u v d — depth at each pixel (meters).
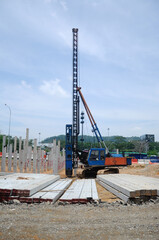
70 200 7.48
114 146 102.81
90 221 5.41
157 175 21.78
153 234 4.47
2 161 20.27
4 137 20.55
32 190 8.20
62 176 22.47
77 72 25.00
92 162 20.34
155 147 116.12
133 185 9.44
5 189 7.63
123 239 4.24
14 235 4.35
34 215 5.88
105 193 10.64
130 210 6.65
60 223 5.22
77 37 25.94
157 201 7.62
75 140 23.25
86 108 23.89
